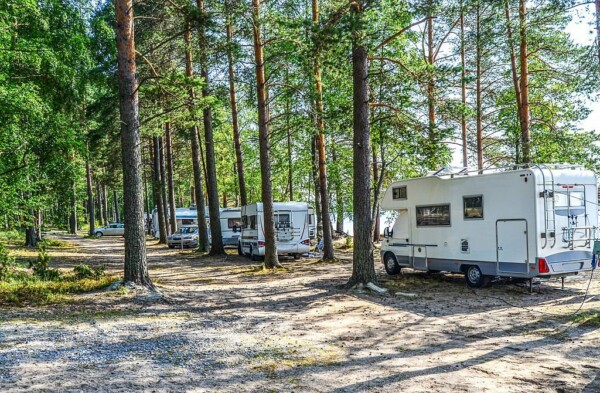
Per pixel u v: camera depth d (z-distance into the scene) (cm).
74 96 1388
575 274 1102
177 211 3756
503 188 1126
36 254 2130
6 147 1281
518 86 1834
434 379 536
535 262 1061
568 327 783
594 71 1089
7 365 561
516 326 803
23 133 1275
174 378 534
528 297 1069
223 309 969
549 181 1076
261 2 1579
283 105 2352
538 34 1659
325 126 1755
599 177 1672
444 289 1197
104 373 546
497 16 1547
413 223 1378
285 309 973
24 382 506
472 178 1200
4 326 756
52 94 1352
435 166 1586
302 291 1193
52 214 2641
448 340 718
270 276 1511
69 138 1341
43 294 1009
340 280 1371
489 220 1158
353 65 1181
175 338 713
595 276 1335
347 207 3095
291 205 2020
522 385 516
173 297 1079
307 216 2041
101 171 4528
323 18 1109
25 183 1416
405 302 1038
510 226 1111
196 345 675
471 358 620
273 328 799
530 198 1070
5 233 1546
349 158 2709
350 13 1041
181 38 1908
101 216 5356
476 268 1198
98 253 2416
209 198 2241
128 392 486
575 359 610
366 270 1187
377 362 604
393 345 690
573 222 1100
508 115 2031
